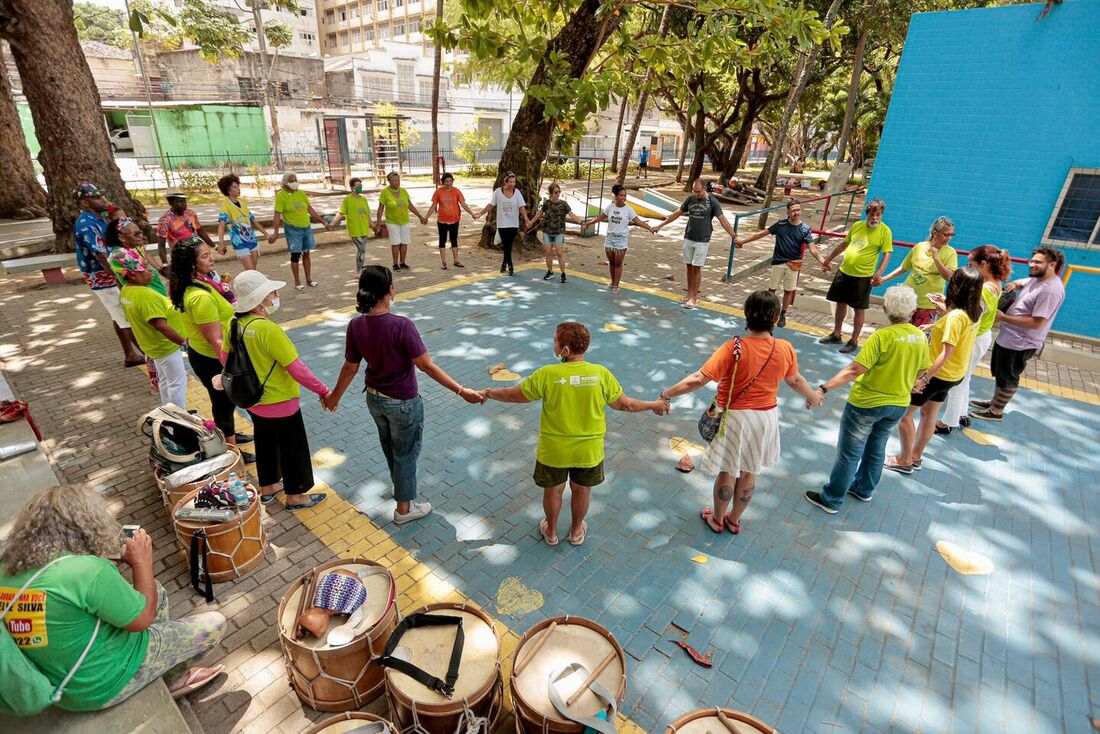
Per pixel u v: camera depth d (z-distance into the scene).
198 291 3.92
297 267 8.88
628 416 5.42
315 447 4.78
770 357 3.35
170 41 27.27
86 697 2.23
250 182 23.33
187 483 3.50
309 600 2.73
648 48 9.04
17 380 5.84
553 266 10.98
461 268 10.54
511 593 3.35
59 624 2.08
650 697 2.79
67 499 2.17
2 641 2.02
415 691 2.33
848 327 8.01
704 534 3.91
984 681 2.93
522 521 3.97
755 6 7.92
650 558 3.67
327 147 23.97
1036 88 7.66
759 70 23.69
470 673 2.42
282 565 3.52
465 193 23.61
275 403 3.64
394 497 3.86
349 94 38.50
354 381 5.96
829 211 18.12
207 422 4.02
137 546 2.46
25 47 9.28
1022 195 8.05
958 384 4.58
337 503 4.09
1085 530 4.06
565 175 30.75
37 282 9.19
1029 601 3.43
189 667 2.71
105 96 32.84
